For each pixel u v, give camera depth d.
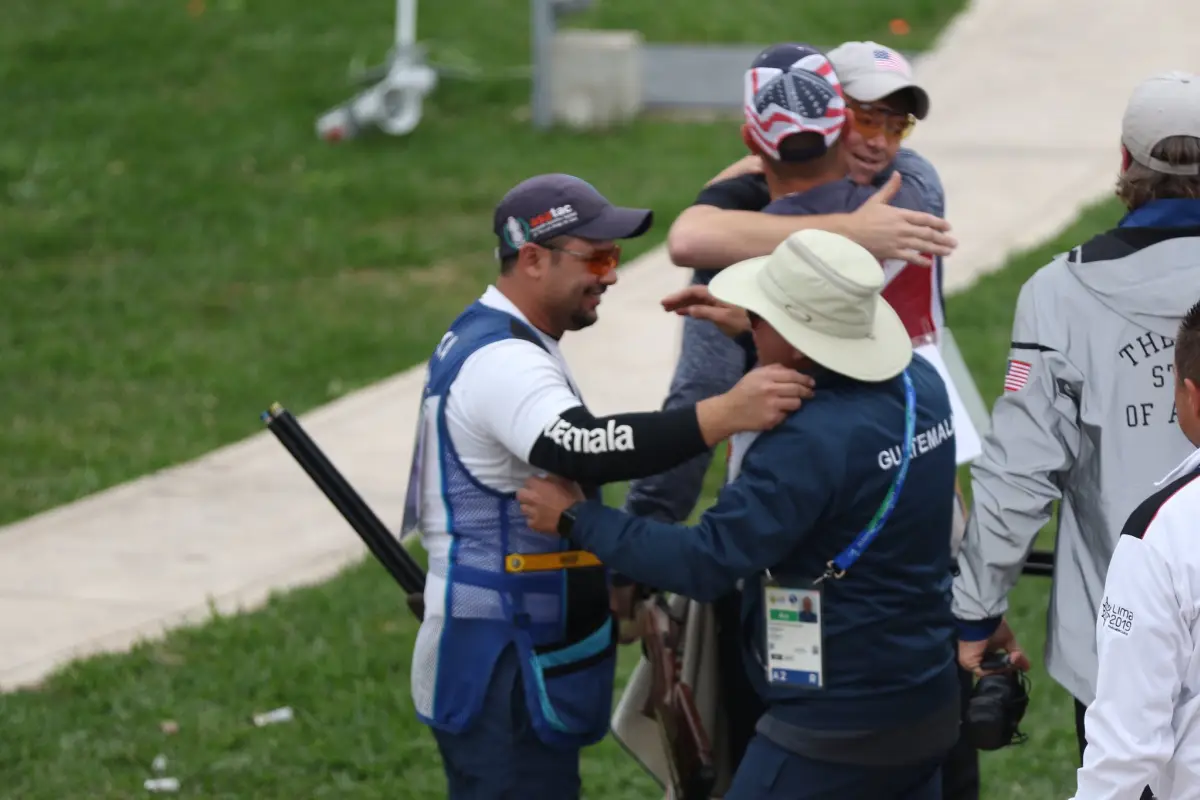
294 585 26.36
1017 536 13.66
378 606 25.17
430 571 14.67
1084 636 13.73
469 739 14.44
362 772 20.38
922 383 13.75
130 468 31.70
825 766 13.53
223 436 33.34
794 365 13.36
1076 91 56.81
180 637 24.12
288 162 54.00
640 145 55.00
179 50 65.44
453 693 14.38
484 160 53.75
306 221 48.25
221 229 47.72
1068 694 21.95
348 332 39.28
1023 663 14.60
